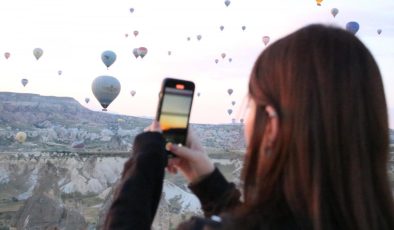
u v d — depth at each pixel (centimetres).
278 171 110
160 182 143
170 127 170
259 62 120
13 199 3134
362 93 112
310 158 106
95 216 2506
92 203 2856
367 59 116
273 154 111
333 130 107
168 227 1155
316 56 112
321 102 108
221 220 112
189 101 172
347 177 107
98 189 3194
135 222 132
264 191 110
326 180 106
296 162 107
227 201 146
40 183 3183
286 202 109
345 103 109
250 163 117
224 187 156
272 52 118
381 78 117
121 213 133
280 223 107
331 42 115
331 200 106
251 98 120
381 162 114
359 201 106
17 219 2503
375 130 113
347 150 108
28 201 2641
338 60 112
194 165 162
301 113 108
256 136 116
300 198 106
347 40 116
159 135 147
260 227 107
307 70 111
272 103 113
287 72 113
